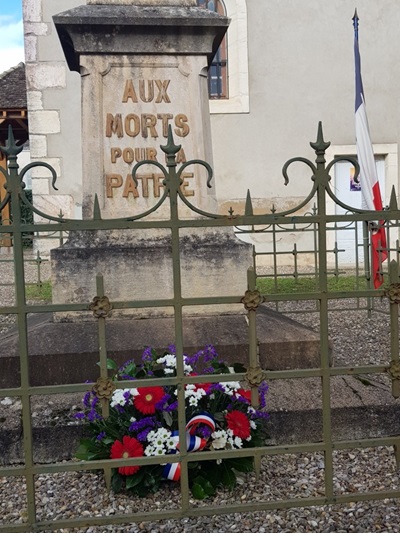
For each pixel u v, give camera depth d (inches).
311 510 95.4
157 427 102.3
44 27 426.0
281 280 335.0
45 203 432.8
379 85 452.1
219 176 444.1
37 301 263.9
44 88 429.4
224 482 100.8
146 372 111.3
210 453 82.9
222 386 105.7
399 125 455.5
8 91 534.6
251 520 92.6
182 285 152.9
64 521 79.7
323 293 85.3
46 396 126.2
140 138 163.2
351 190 454.9
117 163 162.4
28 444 79.7
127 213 161.5
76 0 427.8
